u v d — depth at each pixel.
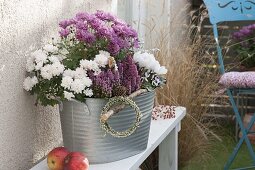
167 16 4.21
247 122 4.26
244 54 4.31
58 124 2.30
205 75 3.63
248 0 3.67
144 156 2.08
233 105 3.25
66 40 2.00
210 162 3.78
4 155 1.86
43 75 1.85
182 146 3.18
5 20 1.81
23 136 1.98
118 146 1.96
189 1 5.21
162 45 3.45
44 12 2.11
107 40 1.94
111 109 1.85
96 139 1.91
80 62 1.87
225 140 4.29
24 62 1.96
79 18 2.00
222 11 3.64
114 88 1.89
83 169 1.79
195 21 4.95
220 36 4.82
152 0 4.23
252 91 3.13
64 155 1.86
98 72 1.87
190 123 3.21
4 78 1.83
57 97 1.89
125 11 3.83
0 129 1.82
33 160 2.08
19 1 1.90
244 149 4.11
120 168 1.90
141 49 2.35
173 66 3.31
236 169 3.41
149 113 2.08
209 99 3.49
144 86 2.05
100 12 2.07
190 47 3.68
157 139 2.26
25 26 1.96
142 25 4.02
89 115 1.87
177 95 3.22
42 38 2.10
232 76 3.08
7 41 1.83
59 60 1.94
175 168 2.73
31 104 2.03
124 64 1.98
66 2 2.33
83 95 1.85
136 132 2.02
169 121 2.56
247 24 4.94
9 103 1.87
